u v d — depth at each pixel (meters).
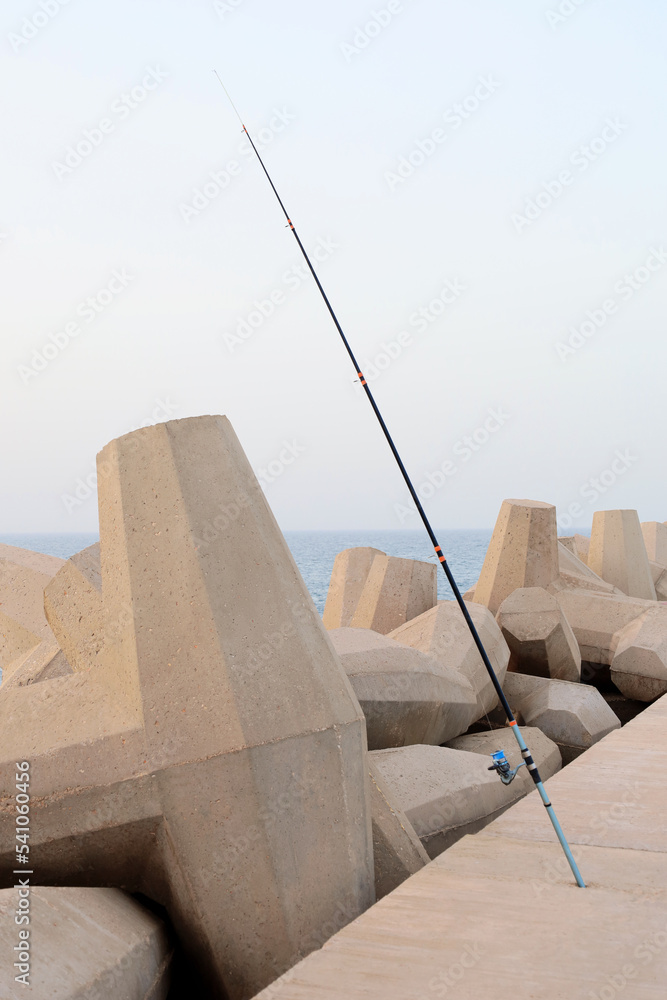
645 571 12.37
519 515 9.19
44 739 3.05
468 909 2.74
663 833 3.51
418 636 6.46
